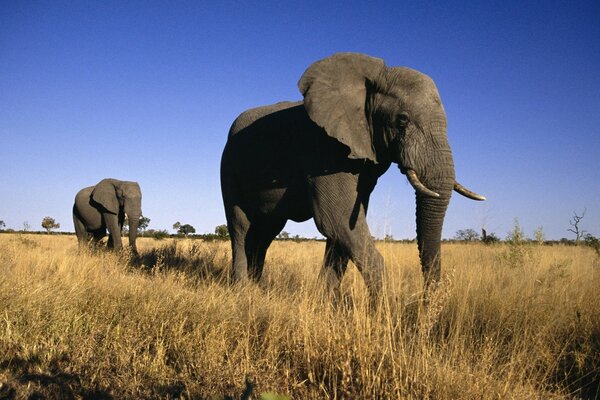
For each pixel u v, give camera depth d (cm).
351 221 605
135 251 1286
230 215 776
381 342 404
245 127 747
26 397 336
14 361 402
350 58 626
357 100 614
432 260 571
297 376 390
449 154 577
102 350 426
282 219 808
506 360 417
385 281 551
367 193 655
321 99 608
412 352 384
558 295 543
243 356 412
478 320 505
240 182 756
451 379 348
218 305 539
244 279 733
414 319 500
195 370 393
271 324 464
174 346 436
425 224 579
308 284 568
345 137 594
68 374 382
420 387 346
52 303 513
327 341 406
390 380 357
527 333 457
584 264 803
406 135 584
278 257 1059
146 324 479
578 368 417
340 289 611
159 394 351
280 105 734
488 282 615
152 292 571
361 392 346
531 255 912
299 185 665
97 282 630
